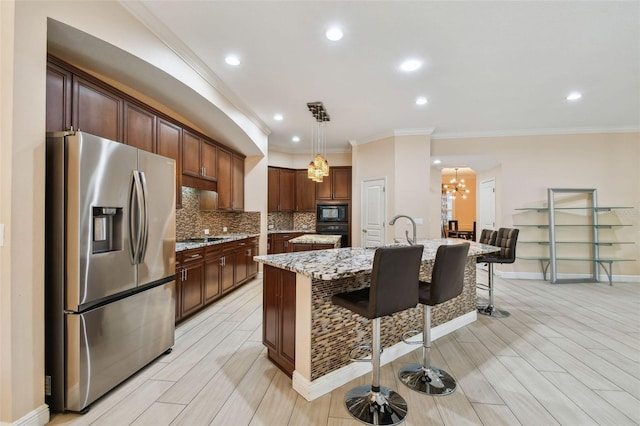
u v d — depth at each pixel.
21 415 1.48
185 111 3.46
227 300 3.89
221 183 4.46
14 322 1.46
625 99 3.79
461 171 9.45
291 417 1.66
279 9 2.13
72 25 1.77
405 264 1.67
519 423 1.61
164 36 2.40
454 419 1.64
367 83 3.32
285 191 6.57
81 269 1.66
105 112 2.42
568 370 2.17
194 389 1.92
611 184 4.99
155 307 2.27
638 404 1.78
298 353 1.93
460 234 9.66
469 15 2.19
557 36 2.45
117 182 1.91
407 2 2.05
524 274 5.21
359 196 5.80
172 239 2.49
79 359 1.66
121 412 1.69
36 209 1.55
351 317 2.07
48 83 1.96
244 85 3.38
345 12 2.16
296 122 4.74
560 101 3.85
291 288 2.03
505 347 2.56
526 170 5.20
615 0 2.03
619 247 5.01
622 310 3.53
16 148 1.46
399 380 2.05
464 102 3.88
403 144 5.09
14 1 1.46
